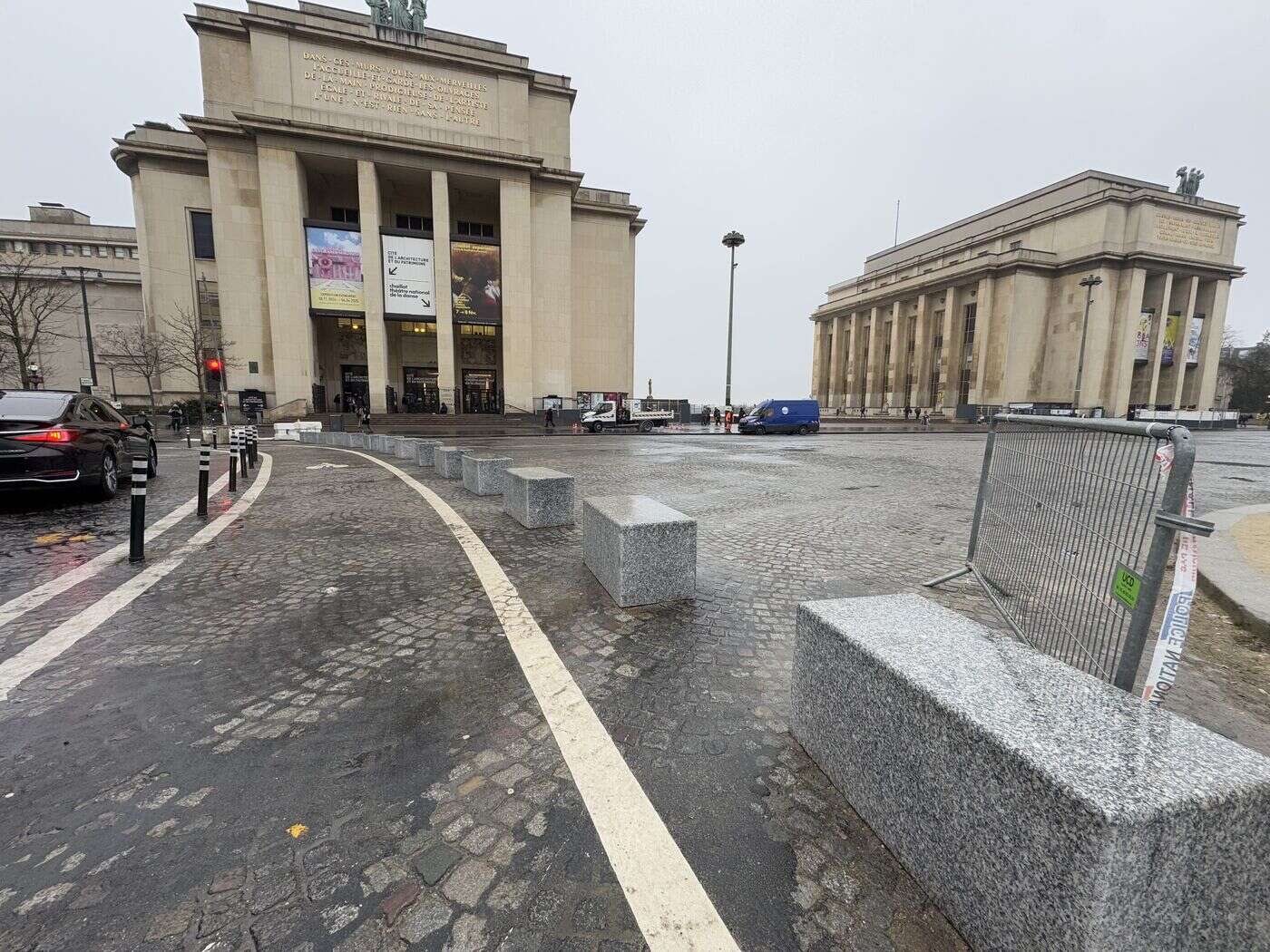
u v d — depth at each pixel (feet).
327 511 25.41
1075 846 3.92
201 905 5.58
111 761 7.89
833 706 7.22
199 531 21.53
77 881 5.83
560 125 128.77
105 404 29.89
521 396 122.31
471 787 7.36
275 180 104.88
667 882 5.82
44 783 7.39
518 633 12.37
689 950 5.08
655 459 53.31
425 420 109.91
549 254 128.67
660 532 14.20
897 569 17.98
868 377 234.38
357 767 7.77
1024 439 13.42
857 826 6.60
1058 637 11.23
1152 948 3.96
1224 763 4.32
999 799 4.63
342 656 11.27
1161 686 7.66
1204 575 16.33
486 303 119.44
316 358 114.52
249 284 108.99
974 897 4.91
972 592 15.76
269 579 15.96
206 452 24.16
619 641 12.02
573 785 7.38
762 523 24.62
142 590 14.98
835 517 26.35
